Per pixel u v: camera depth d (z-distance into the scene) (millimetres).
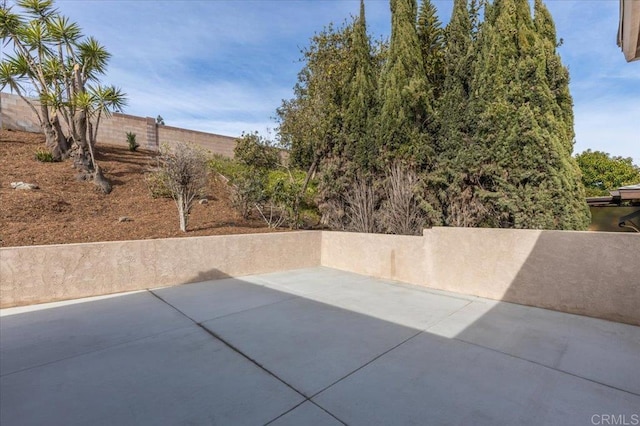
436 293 5078
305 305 4418
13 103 10164
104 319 3832
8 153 8422
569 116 5793
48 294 4457
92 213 6801
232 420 2004
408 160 6914
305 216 9391
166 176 6664
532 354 2926
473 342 3193
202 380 2475
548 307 4215
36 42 7730
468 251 5000
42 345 3098
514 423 1987
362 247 6551
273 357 2863
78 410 2098
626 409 2123
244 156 10164
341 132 8461
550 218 5262
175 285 5484
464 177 6125
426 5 8023
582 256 3955
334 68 9016
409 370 2633
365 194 7543
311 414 2062
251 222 8141
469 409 2119
